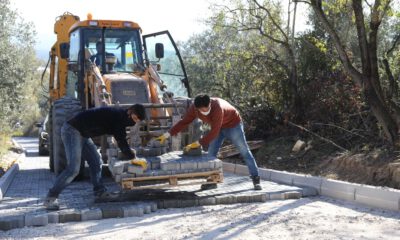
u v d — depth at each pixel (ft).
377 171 25.57
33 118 129.70
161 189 26.45
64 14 41.47
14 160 49.08
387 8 27.35
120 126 22.11
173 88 33.35
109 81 28.78
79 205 22.89
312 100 36.45
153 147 25.14
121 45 32.89
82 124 22.18
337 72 35.58
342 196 24.39
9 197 25.94
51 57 41.57
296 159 32.83
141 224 20.22
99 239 18.07
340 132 33.01
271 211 22.00
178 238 17.92
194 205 23.53
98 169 23.91
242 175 32.42
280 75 39.32
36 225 20.31
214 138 24.39
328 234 17.98
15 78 60.59
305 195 25.43
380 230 18.43
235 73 43.34
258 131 40.14
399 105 29.78
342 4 31.76
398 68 31.73
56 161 31.81
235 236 17.97
